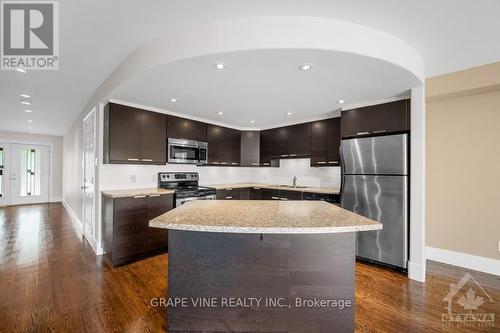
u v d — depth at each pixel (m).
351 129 3.09
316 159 3.88
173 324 1.62
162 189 3.54
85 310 1.92
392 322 1.81
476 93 2.76
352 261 1.58
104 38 1.98
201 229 1.33
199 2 1.55
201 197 3.66
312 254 1.57
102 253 3.15
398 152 2.63
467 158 2.87
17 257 3.02
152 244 3.06
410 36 1.94
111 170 3.26
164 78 2.24
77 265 2.79
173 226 1.38
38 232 4.20
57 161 7.86
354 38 1.76
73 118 5.16
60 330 1.68
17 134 7.08
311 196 3.65
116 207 2.75
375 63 1.91
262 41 1.69
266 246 1.58
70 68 2.57
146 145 3.29
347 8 1.61
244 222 1.41
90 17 1.71
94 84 3.09
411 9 1.61
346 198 3.03
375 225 1.36
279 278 1.58
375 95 2.72
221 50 1.74
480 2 1.53
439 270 2.76
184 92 2.67
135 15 1.69
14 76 2.78
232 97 2.85
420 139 2.48
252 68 2.02
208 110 3.50
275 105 3.20
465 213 2.88
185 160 3.78
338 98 2.84
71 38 1.99
